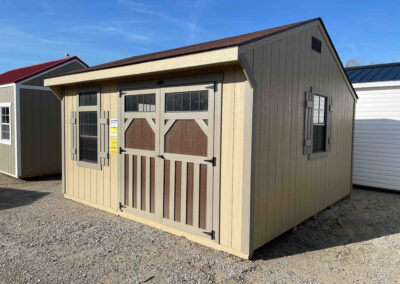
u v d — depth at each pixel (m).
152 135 4.59
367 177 8.09
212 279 3.18
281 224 4.32
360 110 8.18
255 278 3.22
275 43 3.94
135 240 4.16
